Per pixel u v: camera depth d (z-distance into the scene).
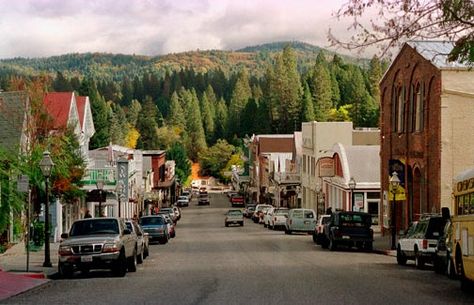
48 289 20.03
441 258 24.28
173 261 30.94
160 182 124.25
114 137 152.38
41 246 35.31
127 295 17.88
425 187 43.25
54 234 43.56
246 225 79.69
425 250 25.47
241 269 25.88
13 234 36.19
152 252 38.00
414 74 45.41
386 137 52.00
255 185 133.62
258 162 127.19
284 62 162.88
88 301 16.72
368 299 16.59
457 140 40.59
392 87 50.34
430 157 42.34
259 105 173.25
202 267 27.27
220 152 190.62
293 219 57.19
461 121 40.56
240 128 190.75
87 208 57.59
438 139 40.88
